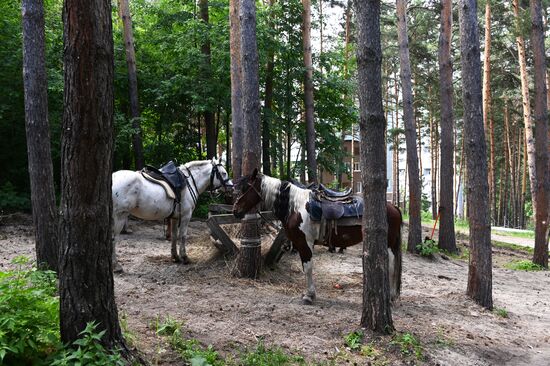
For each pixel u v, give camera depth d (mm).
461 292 9375
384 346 5812
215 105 16734
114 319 4398
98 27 4051
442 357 5867
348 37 25234
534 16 15242
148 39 18609
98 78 4078
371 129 6020
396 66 31391
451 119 15992
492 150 30812
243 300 7367
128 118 17625
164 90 16844
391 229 7738
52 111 16047
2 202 14664
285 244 9695
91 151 4117
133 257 10242
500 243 20750
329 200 7723
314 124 17562
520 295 10578
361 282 9266
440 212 16109
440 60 16031
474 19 8578
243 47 8945
